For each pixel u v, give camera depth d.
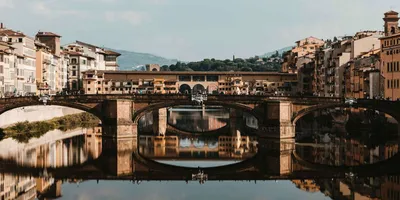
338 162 87.50
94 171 79.75
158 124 163.50
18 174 76.62
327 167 83.00
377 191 66.75
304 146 105.94
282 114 115.38
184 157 94.88
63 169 80.81
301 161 88.75
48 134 126.69
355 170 80.56
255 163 87.62
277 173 78.81
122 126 117.25
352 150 100.12
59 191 66.00
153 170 81.75
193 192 66.44
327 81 186.00
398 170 80.19
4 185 69.44
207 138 125.50
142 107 119.38
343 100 114.56
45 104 115.81
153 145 111.19
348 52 171.00
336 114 161.00
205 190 67.62
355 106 113.94
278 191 67.06
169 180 73.94
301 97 116.38
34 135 123.00
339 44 178.25
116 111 117.12
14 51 150.75
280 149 102.38
